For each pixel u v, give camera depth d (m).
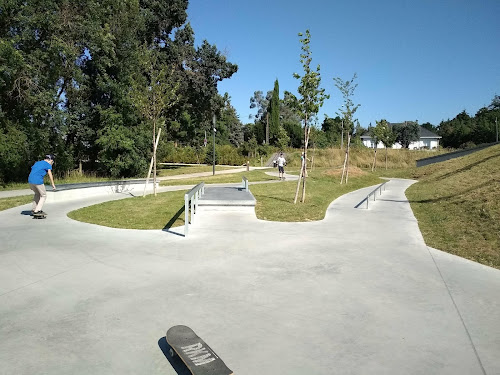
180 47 37.66
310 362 3.27
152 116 14.84
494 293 4.91
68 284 5.11
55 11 21.06
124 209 11.59
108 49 24.27
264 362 3.26
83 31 22.91
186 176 28.27
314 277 5.49
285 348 3.50
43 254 6.53
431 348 3.52
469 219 9.71
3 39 18.41
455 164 26.94
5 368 3.12
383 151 46.53
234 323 4.00
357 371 3.14
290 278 5.44
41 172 9.89
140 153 29.11
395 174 32.25
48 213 10.74
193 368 2.91
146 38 36.94
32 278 5.33
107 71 28.14
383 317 4.18
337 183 22.03
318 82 12.41
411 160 43.09
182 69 38.16
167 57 36.78
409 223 9.80
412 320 4.11
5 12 18.95
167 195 15.49
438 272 5.76
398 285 5.19
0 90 19.73
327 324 4.00
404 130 60.97
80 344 3.54
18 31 20.41
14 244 7.20
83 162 31.72
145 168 29.95
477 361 3.29
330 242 7.62
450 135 68.88
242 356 3.36
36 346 3.49
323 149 46.66
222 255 6.62
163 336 3.72
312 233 8.45
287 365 3.22
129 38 27.61
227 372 2.87
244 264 6.10
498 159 20.84
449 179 20.00
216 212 11.12
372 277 5.51
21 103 20.70
